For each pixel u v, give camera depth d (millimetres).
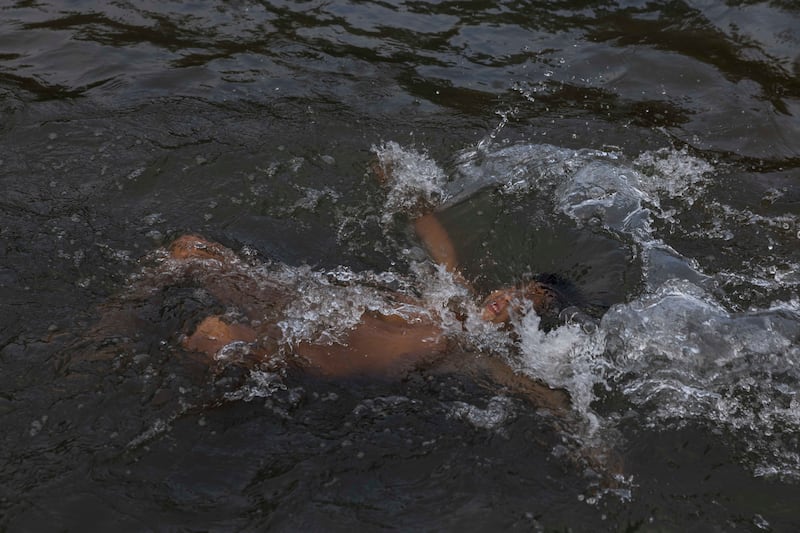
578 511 3230
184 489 3270
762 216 4980
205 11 7230
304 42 6781
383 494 3285
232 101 5941
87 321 3969
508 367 3826
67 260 4363
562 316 4047
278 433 3520
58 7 7297
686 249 4668
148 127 5574
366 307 4043
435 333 3947
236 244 4539
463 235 4715
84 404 3568
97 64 6398
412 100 6066
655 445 3504
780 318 4039
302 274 4309
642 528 3178
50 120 5633
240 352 3760
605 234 4711
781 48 6777
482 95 6203
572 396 3715
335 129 5637
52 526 3086
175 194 4953
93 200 4863
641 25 7145
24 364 3727
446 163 5355
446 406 3658
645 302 4102
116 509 3172
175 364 3744
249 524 3145
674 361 3848
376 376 3777
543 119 5926
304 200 4949
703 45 6863
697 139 5754
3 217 4648
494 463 3418
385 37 6910
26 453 3357
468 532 3141
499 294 4133
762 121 5941
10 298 4086
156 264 4312
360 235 4695
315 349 3822
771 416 3633
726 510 3246
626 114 6027
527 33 7035
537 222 4797
